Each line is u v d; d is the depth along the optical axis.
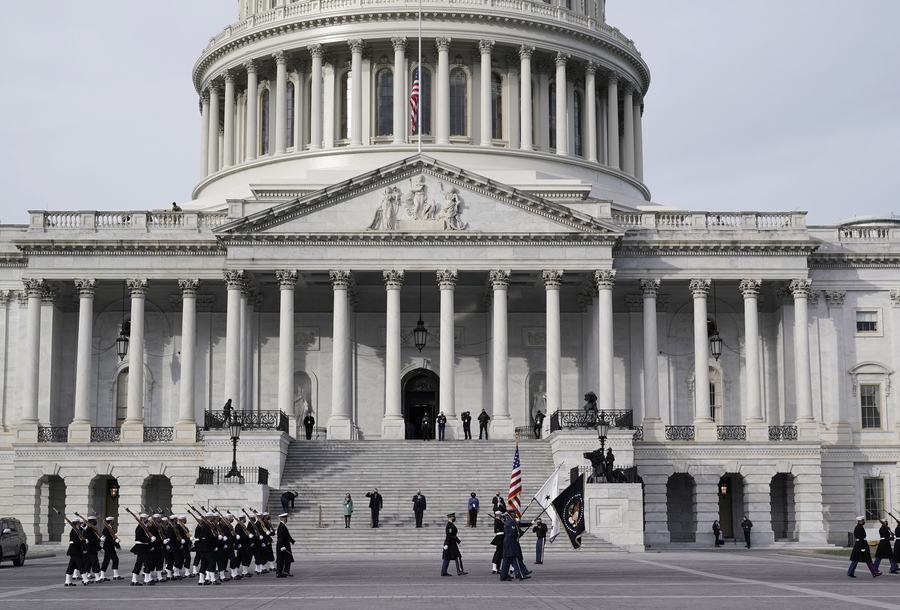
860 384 84.94
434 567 49.31
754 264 82.94
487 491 69.75
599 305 80.62
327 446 74.19
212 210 94.88
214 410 81.31
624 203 101.06
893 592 35.81
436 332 89.00
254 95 103.56
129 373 81.50
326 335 87.75
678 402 87.19
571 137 103.38
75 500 77.94
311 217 79.94
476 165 98.31
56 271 82.12
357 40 99.50
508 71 102.00
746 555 61.72
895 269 85.81
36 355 81.31
